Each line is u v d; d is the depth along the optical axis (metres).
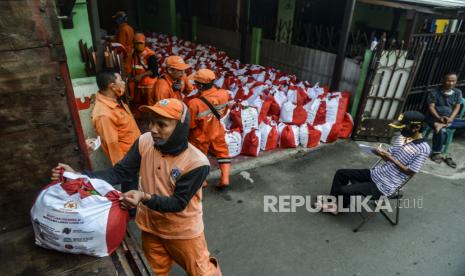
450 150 5.73
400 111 5.64
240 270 3.09
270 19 9.30
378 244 3.52
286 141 5.21
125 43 6.74
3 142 1.64
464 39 6.09
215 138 3.92
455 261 3.34
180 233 2.09
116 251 1.92
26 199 1.83
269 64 8.12
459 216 4.05
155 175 1.93
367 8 9.38
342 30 5.86
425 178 4.82
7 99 1.57
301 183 4.54
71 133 1.82
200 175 1.86
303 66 7.14
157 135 1.78
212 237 3.49
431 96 5.43
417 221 3.91
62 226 1.67
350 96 6.07
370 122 5.63
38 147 1.75
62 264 1.74
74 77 4.52
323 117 5.46
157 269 2.37
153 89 4.21
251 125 4.97
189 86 5.34
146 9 12.77
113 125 2.99
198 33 10.76
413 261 3.31
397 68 5.35
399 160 3.39
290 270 3.13
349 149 5.50
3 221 1.83
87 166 1.97
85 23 4.38
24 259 1.74
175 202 1.84
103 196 1.76
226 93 3.94
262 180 4.54
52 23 1.55
